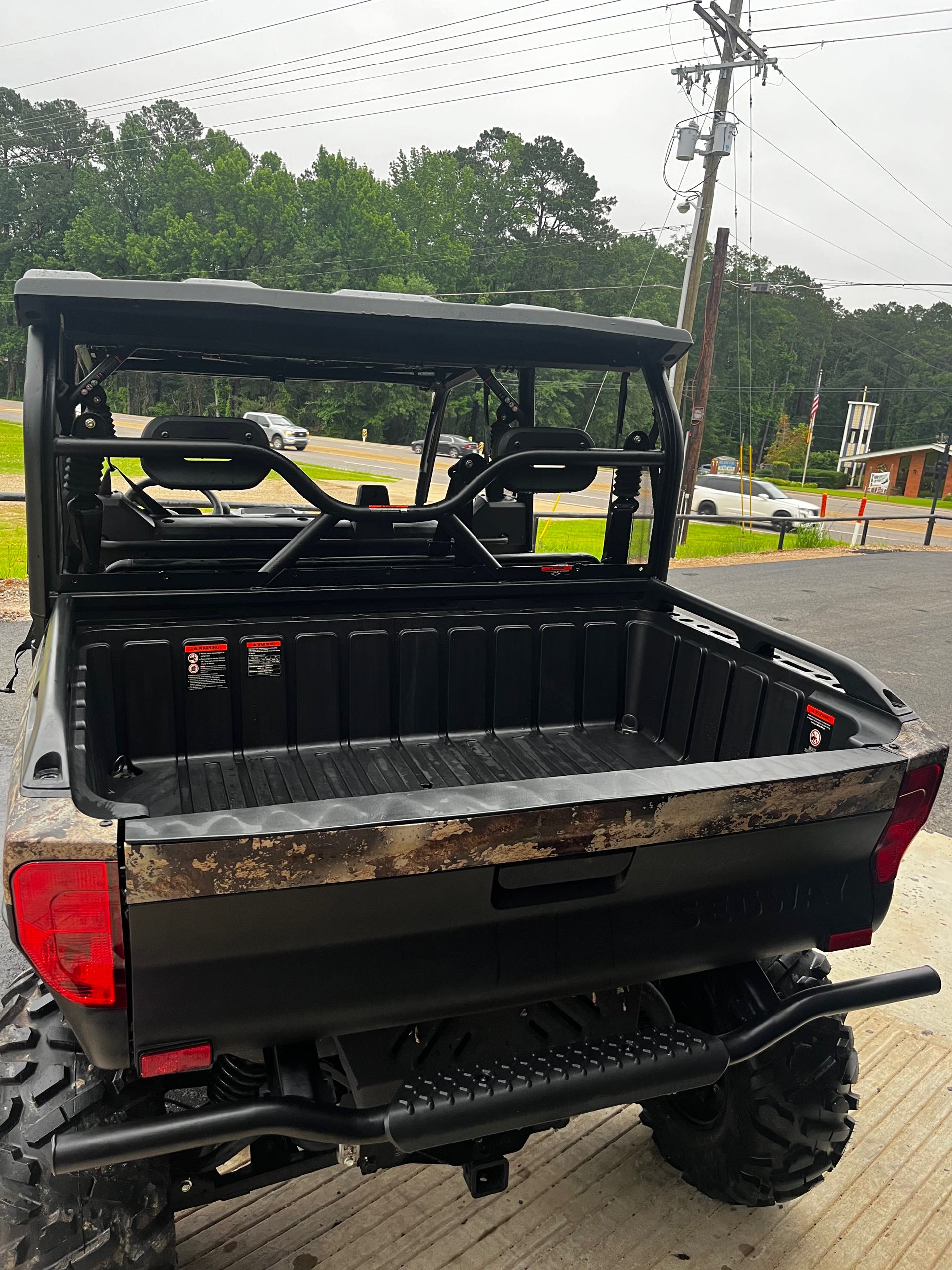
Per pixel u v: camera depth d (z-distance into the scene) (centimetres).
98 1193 150
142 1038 142
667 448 294
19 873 128
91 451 233
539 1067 161
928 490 6556
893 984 185
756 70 1698
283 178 7088
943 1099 281
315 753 296
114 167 8512
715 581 1419
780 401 9012
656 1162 251
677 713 302
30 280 207
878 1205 240
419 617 299
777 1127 201
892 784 178
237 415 336
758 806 166
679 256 7475
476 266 7444
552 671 319
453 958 159
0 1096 154
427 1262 215
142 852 129
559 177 8088
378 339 261
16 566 1043
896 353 10406
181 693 276
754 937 184
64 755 145
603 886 166
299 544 276
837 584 1424
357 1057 176
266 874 136
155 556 316
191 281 214
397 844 142
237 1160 244
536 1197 237
